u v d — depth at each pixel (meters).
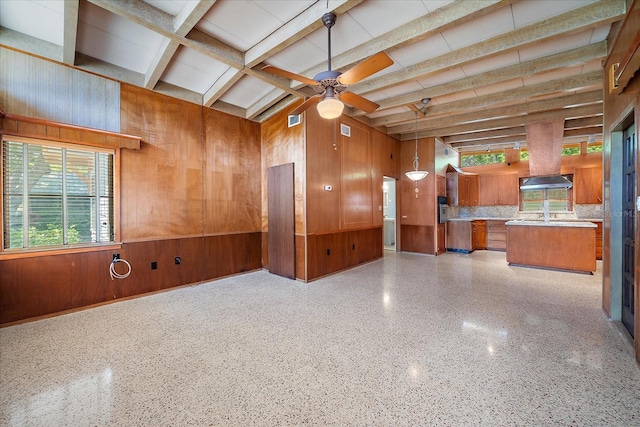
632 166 2.62
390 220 8.34
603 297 3.22
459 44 3.19
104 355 2.37
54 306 3.25
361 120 5.80
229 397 1.84
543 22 2.80
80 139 3.36
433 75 3.85
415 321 2.99
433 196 6.96
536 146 5.50
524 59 3.54
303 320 3.07
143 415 1.69
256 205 5.40
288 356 2.33
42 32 2.98
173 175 4.24
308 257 4.63
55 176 3.28
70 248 3.34
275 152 5.14
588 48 3.19
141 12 2.52
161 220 4.11
